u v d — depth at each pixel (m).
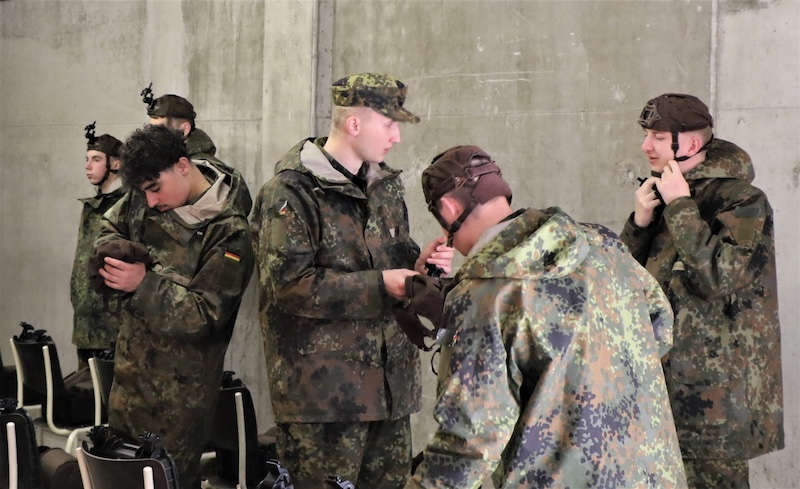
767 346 3.05
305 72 5.04
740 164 3.09
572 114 4.39
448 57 4.70
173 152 3.37
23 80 6.66
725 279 2.93
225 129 5.45
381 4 4.88
